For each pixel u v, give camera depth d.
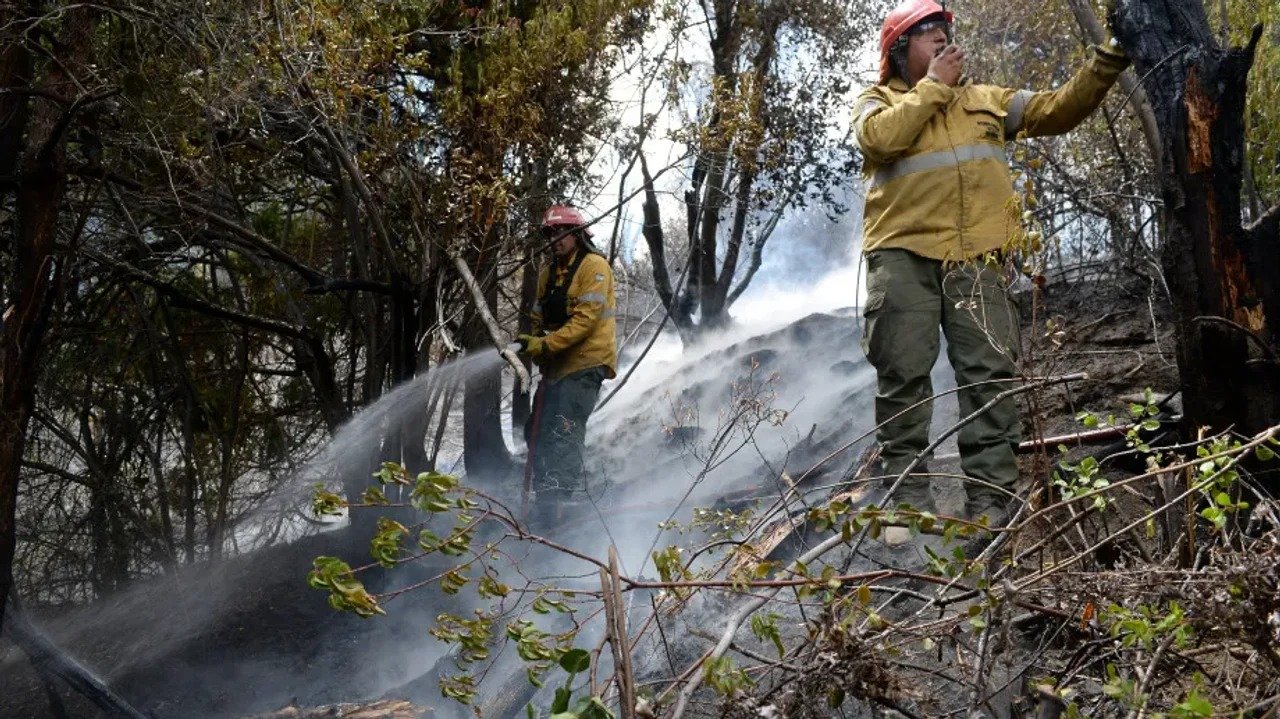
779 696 2.10
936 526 2.55
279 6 4.87
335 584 2.02
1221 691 2.20
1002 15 6.24
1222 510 2.24
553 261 5.91
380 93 5.12
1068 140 5.80
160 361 6.55
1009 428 3.72
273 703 4.90
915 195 3.81
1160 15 3.48
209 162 5.32
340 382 6.73
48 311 4.55
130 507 6.29
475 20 5.61
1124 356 4.88
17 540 6.06
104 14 4.99
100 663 5.47
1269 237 3.40
